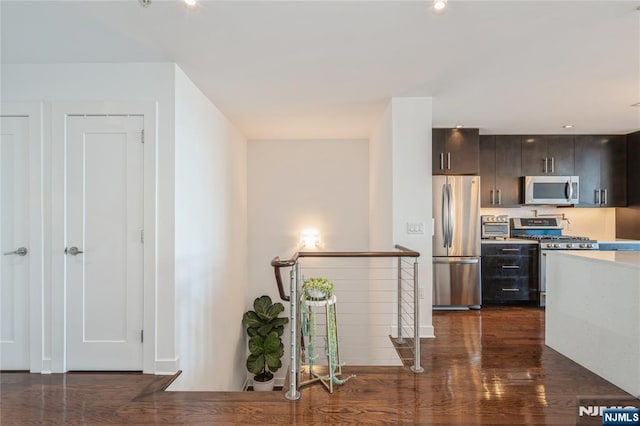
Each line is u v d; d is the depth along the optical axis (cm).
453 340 299
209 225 322
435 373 231
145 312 241
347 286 481
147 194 242
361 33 202
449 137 386
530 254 416
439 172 387
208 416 183
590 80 270
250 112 357
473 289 393
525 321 356
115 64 242
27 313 245
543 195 439
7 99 245
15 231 246
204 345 308
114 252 243
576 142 446
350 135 465
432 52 224
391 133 314
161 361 240
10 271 246
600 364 225
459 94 302
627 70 251
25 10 179
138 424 176
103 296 243
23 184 247
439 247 390
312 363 224
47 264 244
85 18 187
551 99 314
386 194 343
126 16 185
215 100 319
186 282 265
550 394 203
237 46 218
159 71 243
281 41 211
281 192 491
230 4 174
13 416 184
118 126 243
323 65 245
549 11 179
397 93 300
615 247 411
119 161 243
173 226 242
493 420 177
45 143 244
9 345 245
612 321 214
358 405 192
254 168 491
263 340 446
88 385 221
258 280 492
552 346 276
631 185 440
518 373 231
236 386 433
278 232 491
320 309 389
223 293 372
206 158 312
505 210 478
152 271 241
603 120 384
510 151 447
